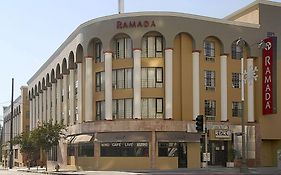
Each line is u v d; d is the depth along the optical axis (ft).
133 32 158.61
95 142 160.76
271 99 168.25
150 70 160.15
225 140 165.27
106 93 161.17
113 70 163.02
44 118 246.68
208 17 165.48
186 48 162.50
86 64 169.48
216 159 165.27
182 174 114.11
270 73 168.86
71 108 190.60
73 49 184.75
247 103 171.83
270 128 173.27
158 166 154.71
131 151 156.56
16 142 213.46
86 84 169.48
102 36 162.71
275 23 177.68
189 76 162.30
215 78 167.32
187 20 161.58
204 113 163.84
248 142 168.04
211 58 167.12
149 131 155.63
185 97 160.86
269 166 171.12
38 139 176.55
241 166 118.21
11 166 252.21
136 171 138.51
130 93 159.53
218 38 167.32
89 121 166.50
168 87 157.69
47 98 240.73
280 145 175.01
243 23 172.04
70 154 186.80
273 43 169.07
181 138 156.15
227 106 168.04
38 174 157.69
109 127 158.20
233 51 171.42
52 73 225.97
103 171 147.13
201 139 160.04
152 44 161.38
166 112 157.38
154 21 158.30
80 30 173.78
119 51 163.02
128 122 156.25
